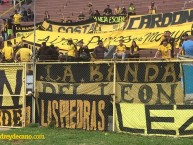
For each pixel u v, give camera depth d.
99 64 9.95
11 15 28.41
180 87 9.06
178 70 9.09
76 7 29.02
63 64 10.45
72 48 16.22
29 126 10.66
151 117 9.22
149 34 16.75
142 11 25.61
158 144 8.13
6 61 17.38
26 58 16.64
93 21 19.16
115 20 19.86
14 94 11.01
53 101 10.53
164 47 15.07
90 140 8.65
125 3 27.03
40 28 20.06
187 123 8.84
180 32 15.88
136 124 9.38
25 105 10.90
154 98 9.29
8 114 11.08
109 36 17.69
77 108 10.20
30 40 18.42
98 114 9.90
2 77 11.17
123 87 9.64
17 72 11.02
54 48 15.84
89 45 17.52
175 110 8.98
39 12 29.75
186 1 24.45
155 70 9.32
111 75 9.80
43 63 10.70
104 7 27.69
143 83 9.43
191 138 8.75
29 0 30.20
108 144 8.23
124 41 16.97
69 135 9.24
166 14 17.33
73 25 19.47
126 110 9.53
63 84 10.43
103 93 9.89
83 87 10.15
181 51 12.78
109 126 9.77
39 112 10.73
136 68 9.52
